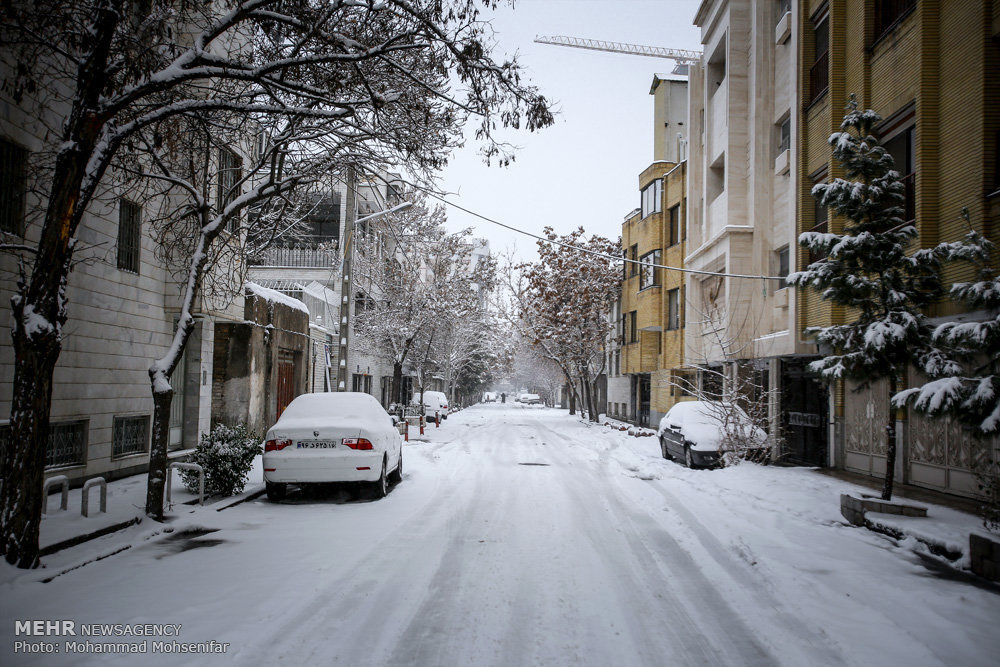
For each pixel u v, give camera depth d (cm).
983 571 628
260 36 950
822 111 1458
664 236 2848
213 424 1512
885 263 909
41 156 847
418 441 2283
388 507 956
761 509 993
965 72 1009
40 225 906
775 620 496
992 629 484
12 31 702
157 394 811
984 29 968
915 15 1120
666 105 3353
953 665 416
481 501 1017
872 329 870
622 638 455
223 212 908
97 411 1059
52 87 908
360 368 3173
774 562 671
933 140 1075
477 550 699
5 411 843
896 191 938
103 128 646
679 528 837
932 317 1022
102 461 1072
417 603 521
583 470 1459
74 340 1001
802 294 1484
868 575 631
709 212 2191
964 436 1044
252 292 1588
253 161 1190
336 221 2850
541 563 650
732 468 1422
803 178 1538
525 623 480
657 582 592
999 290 696
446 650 428
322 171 1033
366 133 921
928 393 725
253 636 444
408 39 766
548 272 3597
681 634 464
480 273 3256
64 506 777
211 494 995
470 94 777
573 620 489
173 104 752
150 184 1057
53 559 616
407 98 855
